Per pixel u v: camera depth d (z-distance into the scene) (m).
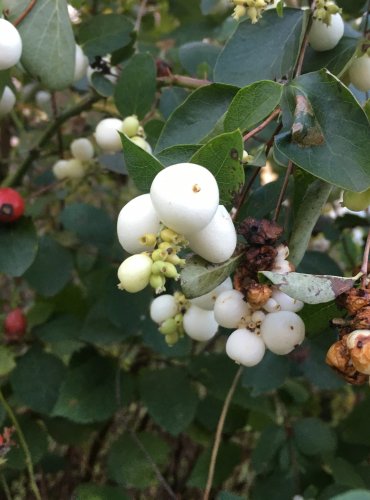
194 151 0.11
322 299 0.10
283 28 0.15
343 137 0.12
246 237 0.12
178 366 0.22
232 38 0.15
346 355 0.10
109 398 0.21
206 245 0.10
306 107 0.12
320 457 0.21
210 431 0.23
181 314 0.15
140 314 0.21
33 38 0.16
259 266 0.11
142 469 0.20
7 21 0.15
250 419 0.23
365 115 0.12
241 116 0.12
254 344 0.12
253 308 0.12
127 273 0.10
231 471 0.22
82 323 0.22
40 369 0.21
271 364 0.20
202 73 0.21
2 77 0.17
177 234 0.09
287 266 0.11
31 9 0.16
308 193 0.13
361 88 0.15
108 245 0.23
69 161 0.24
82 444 0.23
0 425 0.19
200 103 0.14
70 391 0.21
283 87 0.13
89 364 0.21
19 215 0.19
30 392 0.21
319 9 0.14
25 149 0.27
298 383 0.26
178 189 0.09
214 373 0.22
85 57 0.19
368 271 0.11
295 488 0.20
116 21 0.19
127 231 0.10
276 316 0.11
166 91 0.20
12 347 0.22
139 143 0.18
